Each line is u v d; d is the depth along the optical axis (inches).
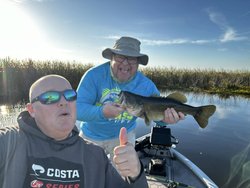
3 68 423.8
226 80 700.7
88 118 103.2
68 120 51.3
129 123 125.3
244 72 828.6
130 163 46.3
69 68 565.3
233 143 232.2
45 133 51.9
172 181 122.6
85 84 112.7
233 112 381.1
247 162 181.0
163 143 152.6
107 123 116.6
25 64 493.7
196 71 824.3
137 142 174.2
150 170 134.2
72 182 50.4
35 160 47.4
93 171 54.9
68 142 51.9
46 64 546.9
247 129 283.9
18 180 44.7
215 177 163.2
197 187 121.0
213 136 257.0
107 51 120.0
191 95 563.2
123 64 110.8
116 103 102.8
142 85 127.3
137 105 109.3
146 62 122.3
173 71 814.5
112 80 117.5
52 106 49.7
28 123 52.5
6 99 393.1
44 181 47.4
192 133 269.6
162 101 115.9
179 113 107.1
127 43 112.0
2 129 49.8
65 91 51.3
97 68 117.0
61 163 50.1
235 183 152.3
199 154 204.4
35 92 51.0
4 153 45.0
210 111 117.3
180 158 154.0
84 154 55.1
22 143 47.9
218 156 199.2
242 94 596.7
